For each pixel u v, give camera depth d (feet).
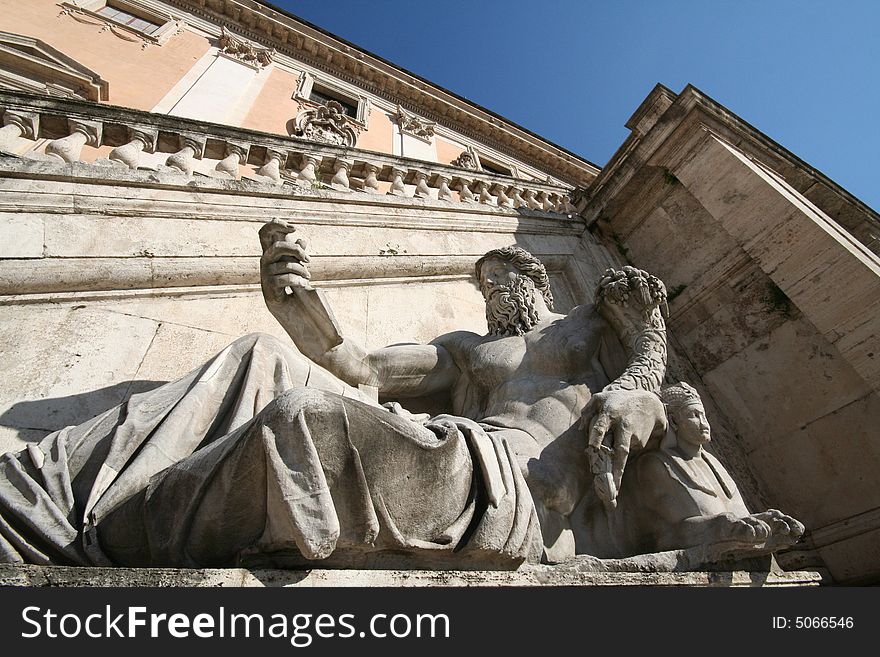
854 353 11.19
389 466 4.17
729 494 6.66
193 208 10.18
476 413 8.45
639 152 17.52
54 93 27.96
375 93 51.42
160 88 33.88
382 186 23.48
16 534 3.88
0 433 6.21
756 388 13.14
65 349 7.48
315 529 3.43
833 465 11.29
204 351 8.76
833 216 14.49
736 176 14.93
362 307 11.63
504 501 4.71
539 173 59.36
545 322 9.03
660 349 7.90
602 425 6.27
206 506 3.86
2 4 32.19
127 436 4.71
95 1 37.40
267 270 6.98
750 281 14.07
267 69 43.11
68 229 8.50
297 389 4.02
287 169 15.20
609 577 4.95
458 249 14.71
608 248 18.56
